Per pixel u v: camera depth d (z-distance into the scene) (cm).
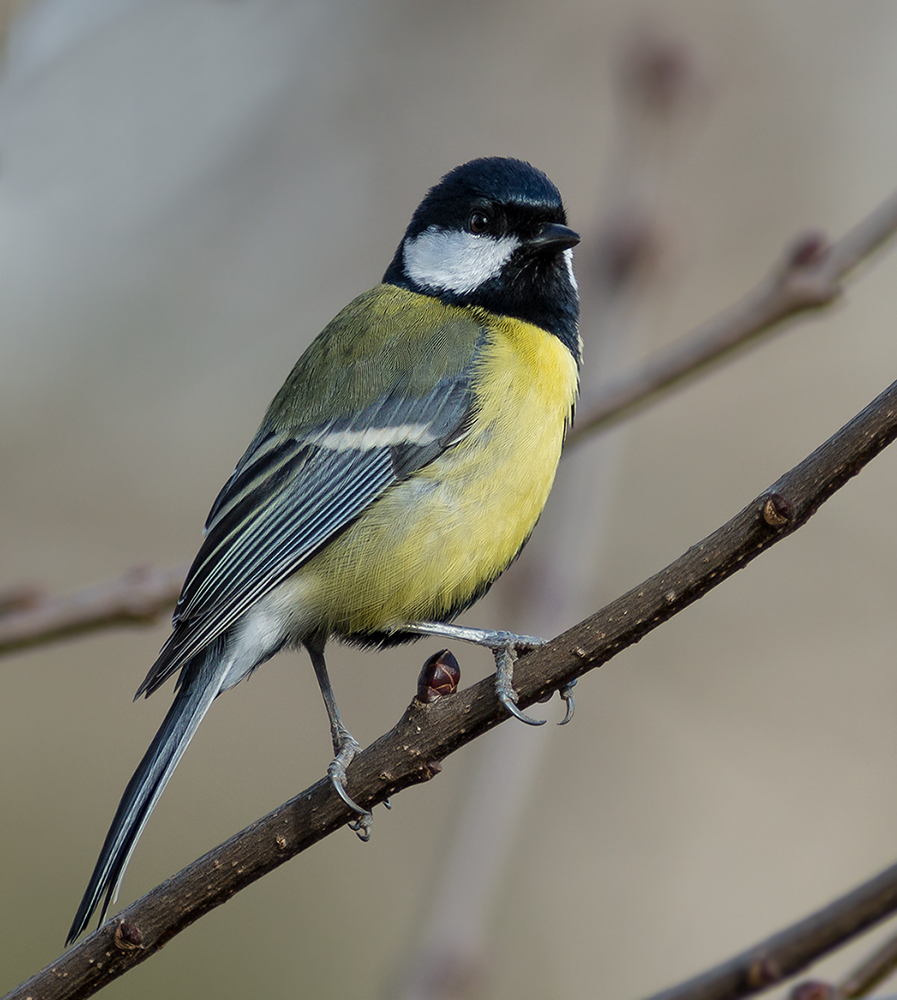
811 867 1177
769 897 1152
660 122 942
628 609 534
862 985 461
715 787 1207
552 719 774
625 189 929
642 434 1352
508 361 775
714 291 1331
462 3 1399
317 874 1284
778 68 1391
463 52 1409
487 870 711
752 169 1374
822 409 1354
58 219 1297
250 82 1348
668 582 528
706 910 1169
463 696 557
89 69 1184
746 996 461
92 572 1267
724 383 1377
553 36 1407
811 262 741
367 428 761
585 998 1136
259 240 1377
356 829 649
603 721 1244
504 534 760
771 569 1292
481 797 738
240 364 1364
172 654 693
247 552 745
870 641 1255
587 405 774
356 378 780
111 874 599
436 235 845
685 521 1295
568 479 866
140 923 541
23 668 1376
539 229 817
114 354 1348
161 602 689
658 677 1261
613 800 1205
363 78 1395
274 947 1250
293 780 1352
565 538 846
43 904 1275
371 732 1354
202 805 1339
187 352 1359
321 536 745
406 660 1393
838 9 1395
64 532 1294
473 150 1389
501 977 1141
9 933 1257
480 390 763
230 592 728
